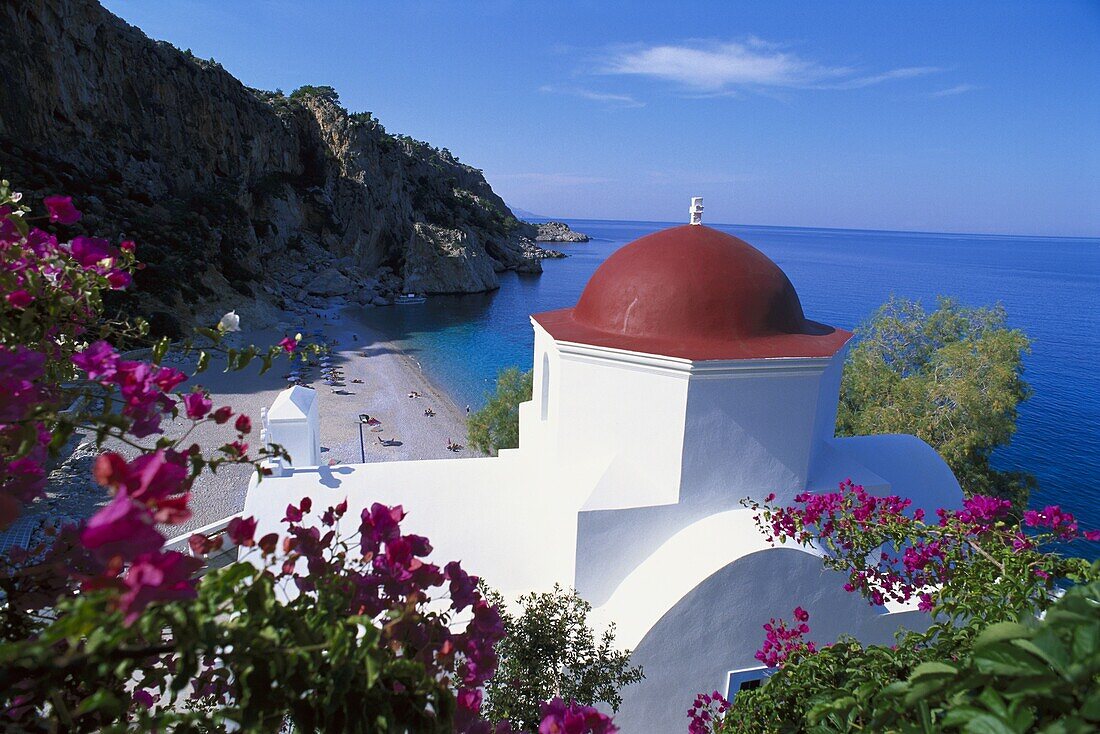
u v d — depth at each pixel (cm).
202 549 265
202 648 218
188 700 346
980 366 2277
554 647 662
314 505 985
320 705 245
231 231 6550
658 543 932
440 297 8425
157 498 200
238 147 7575
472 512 1014
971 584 468
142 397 299
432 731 269
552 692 641
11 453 297
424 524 988
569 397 978
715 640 867
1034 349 6569
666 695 871
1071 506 3114
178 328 4506
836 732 351
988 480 2236
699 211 1080
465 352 5659
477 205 13125
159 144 6731
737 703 535
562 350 959
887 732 287
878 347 2686
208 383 3841
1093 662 221
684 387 885
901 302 2830
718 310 948
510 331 6594
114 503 184
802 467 960
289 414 1102
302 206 8212
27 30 5412
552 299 8731
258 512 967
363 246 8688
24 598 327
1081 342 7012
